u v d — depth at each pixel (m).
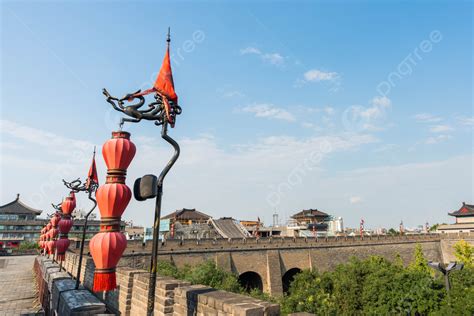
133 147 7.27
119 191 6.84
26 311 20.34
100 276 6.61
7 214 76.94
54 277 16.69
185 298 8.52
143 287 11.29
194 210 75.69
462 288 23.34
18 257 60.12
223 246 40.56
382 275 26.89
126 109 7.16
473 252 48.59
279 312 6.83
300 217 82.56
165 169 7.48
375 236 55.78
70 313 10.12
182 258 36.88
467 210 76.31
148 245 35.00
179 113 7.78
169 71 7.69
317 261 48.06
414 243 59.16
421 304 23.17
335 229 80.69
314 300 29.42
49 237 22.53
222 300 7.16
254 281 45.00
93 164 15.54
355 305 27.23
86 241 33.78
